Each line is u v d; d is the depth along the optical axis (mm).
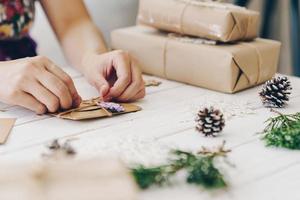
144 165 610
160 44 1002
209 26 944
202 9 957
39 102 806
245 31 961
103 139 707
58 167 534
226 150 665
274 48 978
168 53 994
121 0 1582
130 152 658
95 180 508
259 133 725
